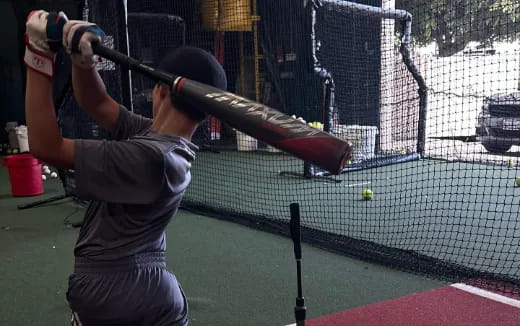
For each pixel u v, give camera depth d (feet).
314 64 18.29
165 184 3.63
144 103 23.36
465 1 22.16
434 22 23.26
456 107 23.40
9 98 27.76
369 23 23.27
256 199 15.97
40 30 3.28
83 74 4.32
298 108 25.38
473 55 22.17
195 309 8.27
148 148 3.56
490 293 8.68
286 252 11.09
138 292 3.88
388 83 23.36
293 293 8.89
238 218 13.67
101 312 3.86
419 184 17.65
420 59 22.58
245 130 3.15
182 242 11.84
